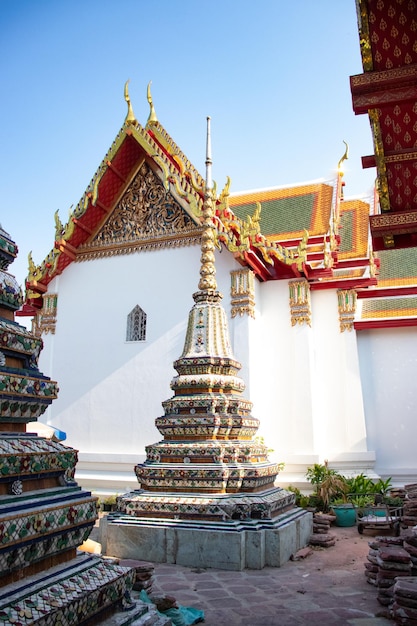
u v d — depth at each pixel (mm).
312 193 19906
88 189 17219
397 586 5672
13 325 4277
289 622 5887
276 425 15875
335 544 10148
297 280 16734
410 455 16969
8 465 3688
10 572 3562
